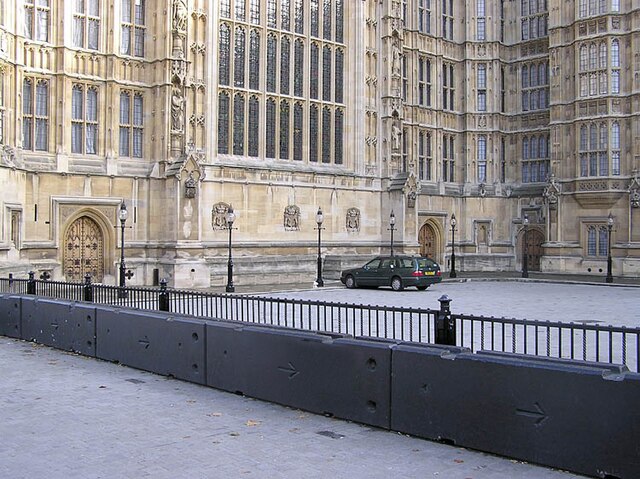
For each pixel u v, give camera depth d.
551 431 8.47
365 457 8.91
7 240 29.95
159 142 35.66
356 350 10.57
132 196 35.19
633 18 44.56
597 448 8.08
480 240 51.28
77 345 16.41
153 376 13.95
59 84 33.19
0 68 30.09
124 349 14.98
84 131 34.06
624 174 44.94
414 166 48.38
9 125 31.02
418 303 27.94
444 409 9.49
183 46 35.81
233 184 38.00
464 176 51.50
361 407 10.46
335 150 43.44
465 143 51.44
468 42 51.31
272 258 39.03
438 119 50.22
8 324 19.03
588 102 46.09
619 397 7.93
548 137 50.09
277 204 39.81
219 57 38.16
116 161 34.66
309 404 11.17
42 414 10.96
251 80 39.59
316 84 42.50
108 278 34.62
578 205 46.75
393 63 45.16
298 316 23.86
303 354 11.31
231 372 12.48
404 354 9.97
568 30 47.41
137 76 35.72
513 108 51.88
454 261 46.53
